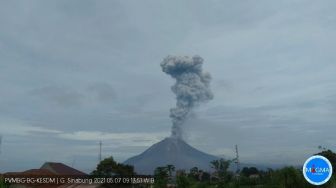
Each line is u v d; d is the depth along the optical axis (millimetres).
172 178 61938
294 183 31812
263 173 63938
